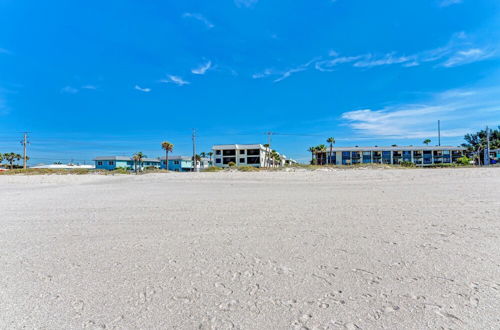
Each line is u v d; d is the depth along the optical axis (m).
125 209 7.27
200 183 15.20
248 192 10.41
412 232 4.40
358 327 2.04
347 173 18.53
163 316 2.25
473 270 2.94
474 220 5.02
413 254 3.45
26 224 5.70
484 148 62.28
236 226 5.16
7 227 5.46
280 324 2.11
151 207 7.50
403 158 78.44
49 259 3.60
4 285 2.85
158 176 22.52
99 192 11.71
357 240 4.08
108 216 6.40
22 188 14.70
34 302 2.51
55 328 2.11
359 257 3.41
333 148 84.31
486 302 2.31
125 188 13.28
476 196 7.67
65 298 2.57
